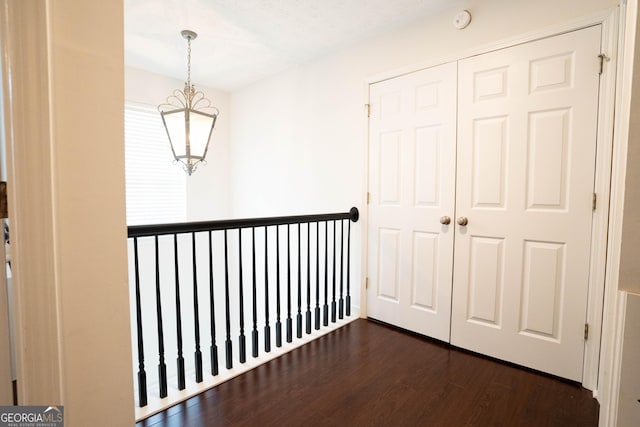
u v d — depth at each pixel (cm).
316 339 231
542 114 181
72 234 83
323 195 302
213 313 179
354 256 277
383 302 259
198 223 165
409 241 240
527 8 184
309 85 309
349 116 276
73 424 85
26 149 74
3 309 77
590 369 169
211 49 280
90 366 88
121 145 92
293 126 327
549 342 182
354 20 231
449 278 220
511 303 195
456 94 212
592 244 168
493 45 195
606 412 83
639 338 68
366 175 265
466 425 143
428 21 225
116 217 92
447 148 218
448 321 221
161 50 281
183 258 365
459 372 186
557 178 177
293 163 330
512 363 195
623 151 81
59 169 80
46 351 79
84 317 86
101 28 87
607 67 160
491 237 201
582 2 167
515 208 192
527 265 189
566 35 172
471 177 208
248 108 379
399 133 243
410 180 238
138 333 150
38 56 74
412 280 240
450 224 218
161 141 351
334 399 161
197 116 225
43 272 77
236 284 405
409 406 156
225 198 405
